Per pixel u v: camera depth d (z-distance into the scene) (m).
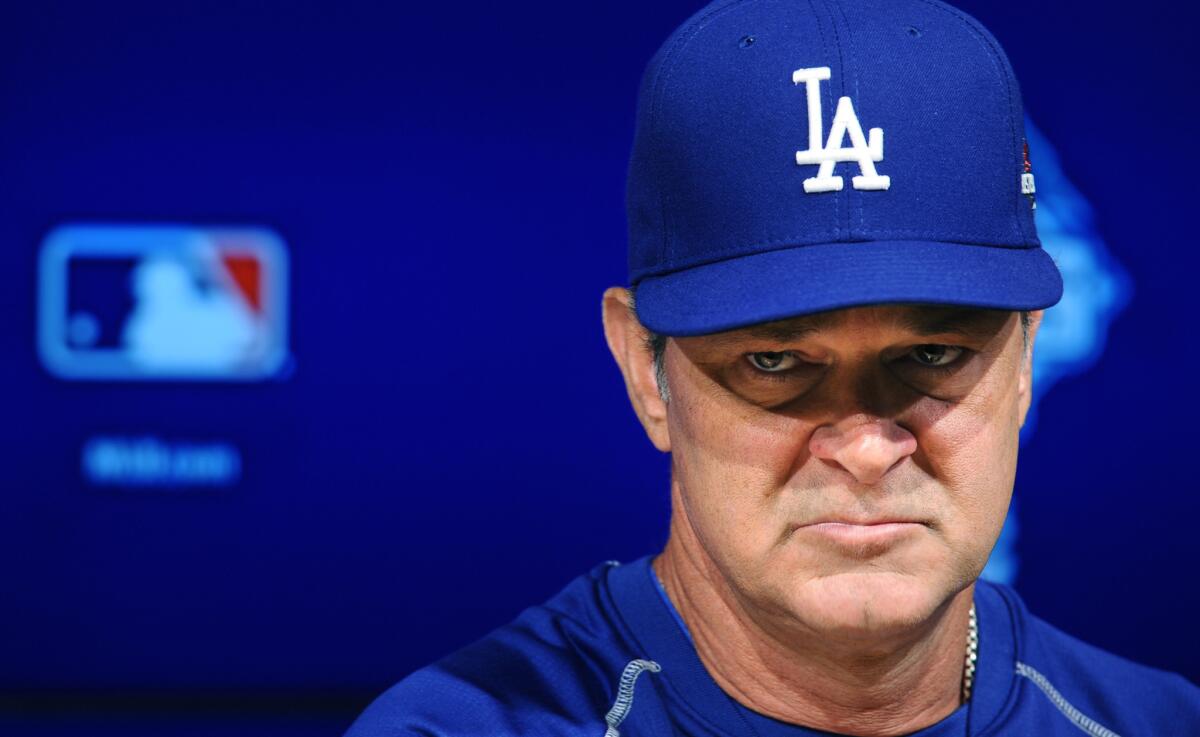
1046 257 3.52
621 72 8.45
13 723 8.54
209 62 8.39
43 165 8.38
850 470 3.32
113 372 8.42
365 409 8.44
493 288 8.44
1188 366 8.43
